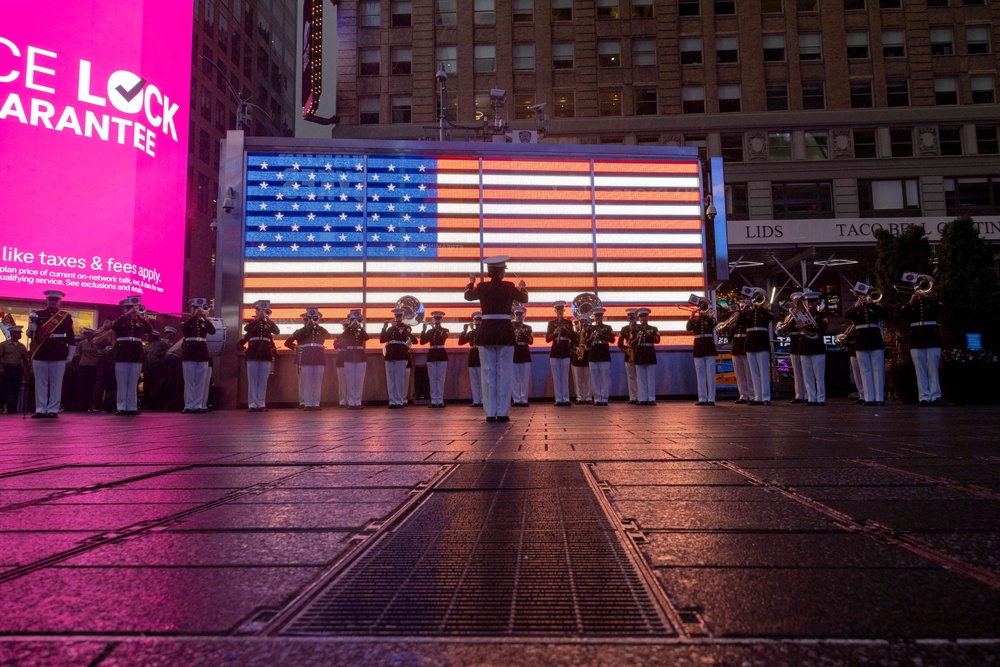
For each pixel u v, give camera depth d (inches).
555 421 386.3
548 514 122.2
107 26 1353.3
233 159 708.0
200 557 96.1
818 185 1445.6
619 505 129.3
